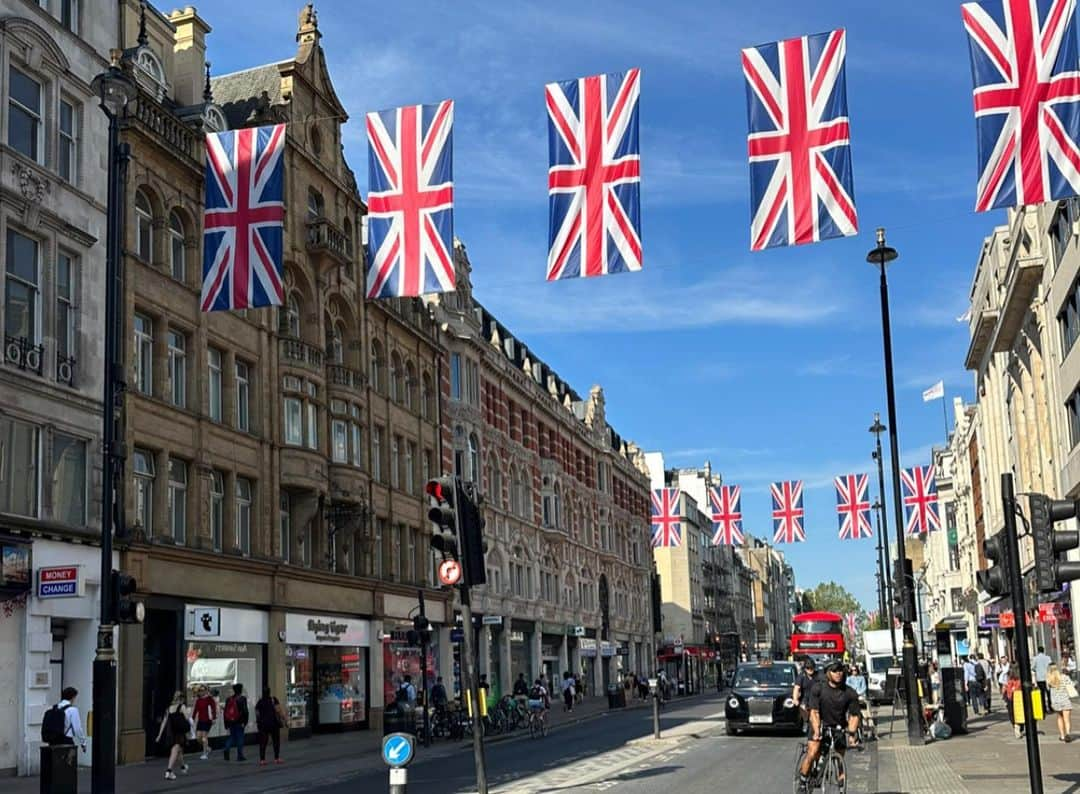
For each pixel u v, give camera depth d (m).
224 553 29.61
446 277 18.31
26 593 22.27
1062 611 41.19
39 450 23.30
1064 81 16.02
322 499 35.28
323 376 35.50
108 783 15.21
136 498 26.39
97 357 25.41
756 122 16.77
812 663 14.59
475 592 49.34
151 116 28.11
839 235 16.25
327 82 38.12
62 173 25.03
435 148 18.69
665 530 53.91
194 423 28.86
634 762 21.58
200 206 29.97
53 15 25.27
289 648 33.12
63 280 24.75
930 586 104.75
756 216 16.58
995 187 16.03
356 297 39.06
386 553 40.78
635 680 66.38
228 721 25.91
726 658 114.56
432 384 47.00
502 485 54.81
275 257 20.94
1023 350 44.81
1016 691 21.31
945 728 25.28
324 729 35.28
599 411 77.25
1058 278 35.28
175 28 32.03
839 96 16.56
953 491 89.00
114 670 15.62
